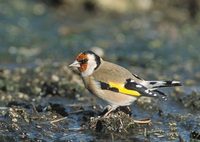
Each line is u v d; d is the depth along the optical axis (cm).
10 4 2780
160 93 1153
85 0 2811
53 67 1750
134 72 1922
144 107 1330
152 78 1819
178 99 1423
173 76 1827
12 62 2078
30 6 2794
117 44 2372
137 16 2752
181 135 1157
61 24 2630
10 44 2309
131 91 1157
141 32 2541
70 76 1599
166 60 2147
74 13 2772
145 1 2823
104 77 1176
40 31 2517
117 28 2598
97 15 2769
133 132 1149
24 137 1103
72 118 1220
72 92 1460
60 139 1109
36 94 1463
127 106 1236
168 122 1231
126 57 2152
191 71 1989
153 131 1158
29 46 2308
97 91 1186
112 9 2791
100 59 1205
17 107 1218
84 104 1346
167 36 2478
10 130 1118
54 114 1219
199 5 2745
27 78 1606
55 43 2369
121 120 1158
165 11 2786
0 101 1380
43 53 2234
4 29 2489
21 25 2564
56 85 1490
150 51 2269
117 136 1130
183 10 2772
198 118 1265
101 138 1119
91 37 2469
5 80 1563
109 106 1223
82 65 1198
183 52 2266
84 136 1127
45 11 2759
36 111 1226
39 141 1095
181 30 2559
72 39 2430
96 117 1188
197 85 1723
